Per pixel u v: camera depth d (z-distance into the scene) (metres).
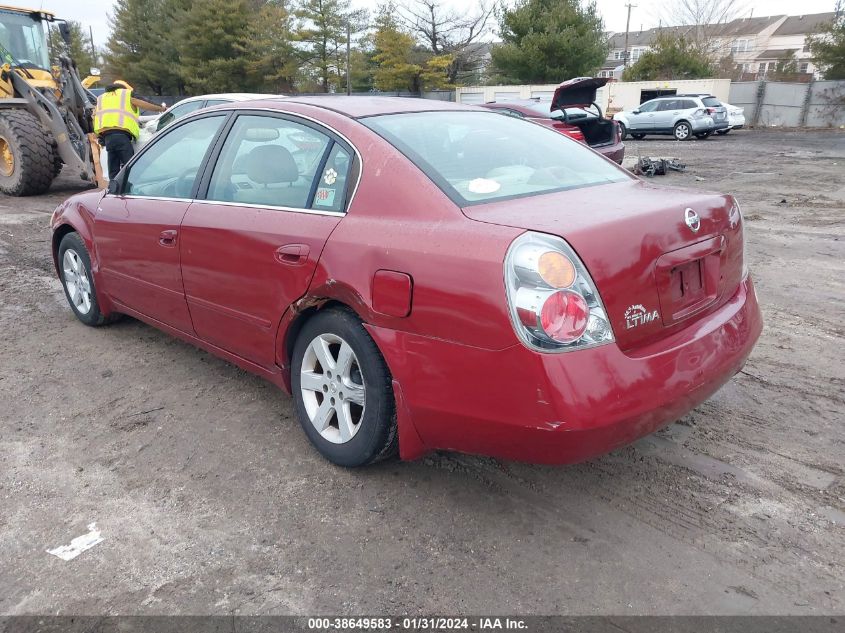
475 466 3.24
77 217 4.84
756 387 4.04
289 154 3.33
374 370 2.85
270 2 43.34
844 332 4.89
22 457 3.37
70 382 4.23
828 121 31.66
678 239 2.70
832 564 2.54
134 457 3.36
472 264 2.43
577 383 2.31
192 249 3.67
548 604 2.38
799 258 7.01
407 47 39.38
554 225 2.44
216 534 2.77
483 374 2.43
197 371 4.37
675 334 2.71
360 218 2.89
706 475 3.13
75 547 2.71
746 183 12.78
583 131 12.45
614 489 3.03
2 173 11.55
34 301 5.86
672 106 25.23
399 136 3.08
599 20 37.16
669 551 2.62
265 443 3.48
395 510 2.91
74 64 11.23
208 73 42.00
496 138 3.38
